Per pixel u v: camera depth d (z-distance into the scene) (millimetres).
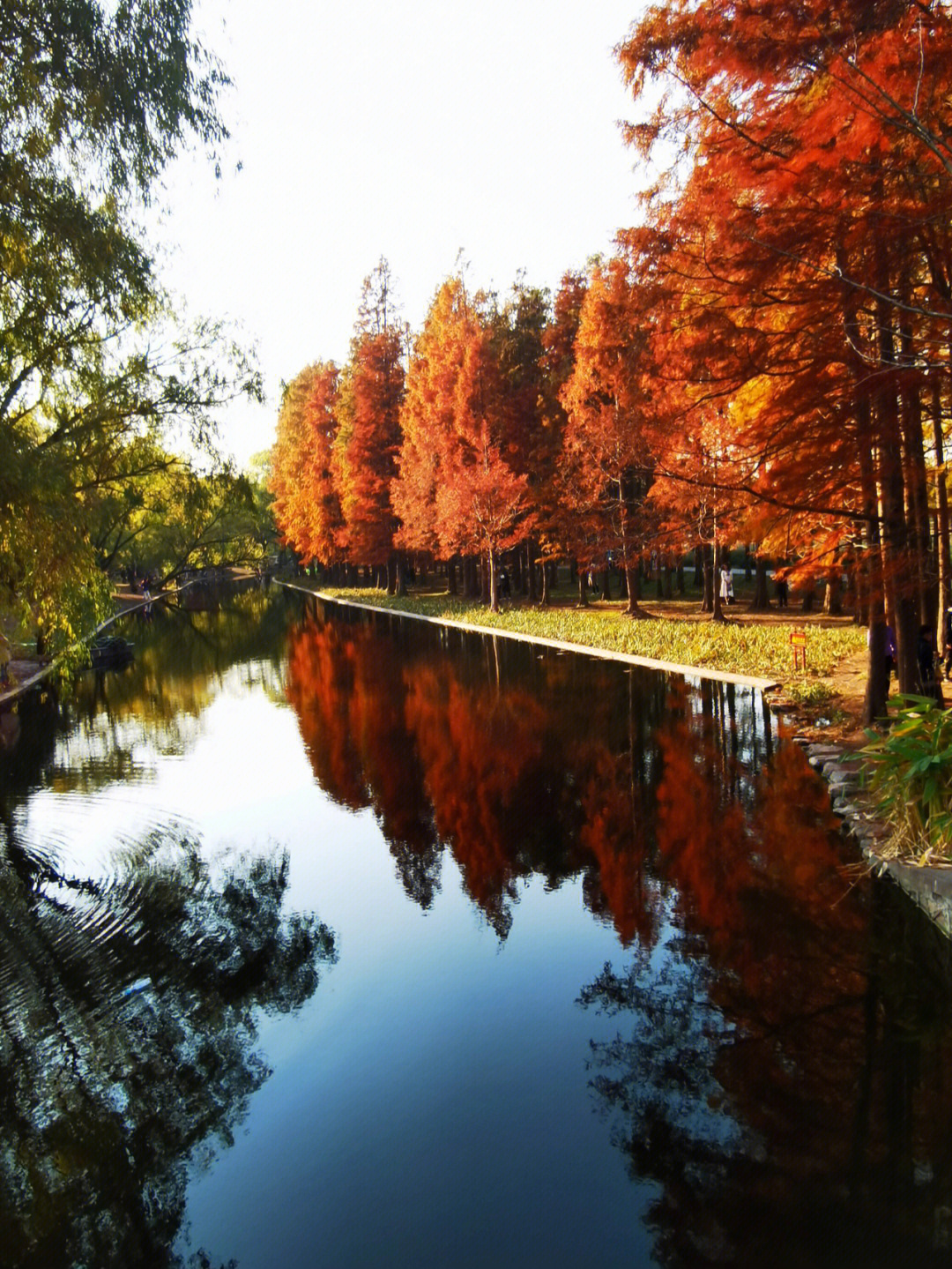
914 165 6812
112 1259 3836
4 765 14406
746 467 9445
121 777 13320
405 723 16391
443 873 8656
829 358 7746
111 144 9102
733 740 13125
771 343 7992
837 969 6059
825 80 6500
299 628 39625
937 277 7512
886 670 11625
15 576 9766
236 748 15234
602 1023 5656
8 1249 3986
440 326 39750
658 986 6027
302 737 15867
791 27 6664
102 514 10484
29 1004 6254
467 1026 5723
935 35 6148
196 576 75625
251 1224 4027
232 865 9172
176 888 8508
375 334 49562
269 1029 5789
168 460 11070
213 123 9617
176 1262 3781
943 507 9547
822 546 11305
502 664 23312
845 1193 3982
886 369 7480
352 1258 3715
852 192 7012
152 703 20953
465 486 34719
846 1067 4934
